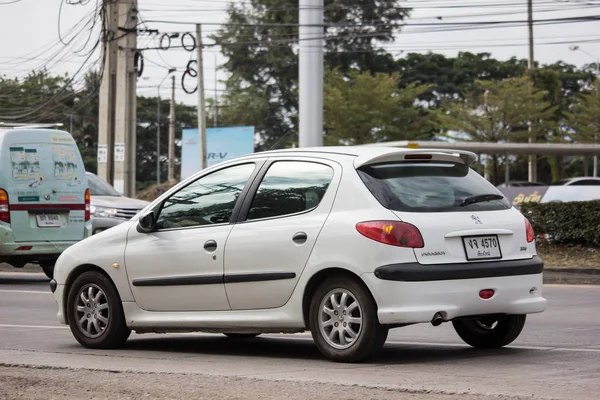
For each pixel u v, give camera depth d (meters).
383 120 110.38
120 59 56.62
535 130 103.50
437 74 141.75
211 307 16.41
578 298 27.28
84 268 17.98
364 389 12.26
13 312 24.56
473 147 64.25
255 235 15.86
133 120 57.00
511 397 11.66
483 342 16.97
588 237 42.06
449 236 14.84
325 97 111.12
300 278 15.27
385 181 15.12
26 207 30.78
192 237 16.62
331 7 133.62
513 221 15.72
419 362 15.25
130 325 17.36
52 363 15.52
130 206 39.53
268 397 11.70
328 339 15.08
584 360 15.51
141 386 12.55
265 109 138.25
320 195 15.45
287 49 138.12
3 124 32.84
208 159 104.00
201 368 14.84
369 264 14.51
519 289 15.45
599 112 103.50
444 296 14.62
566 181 70.88
